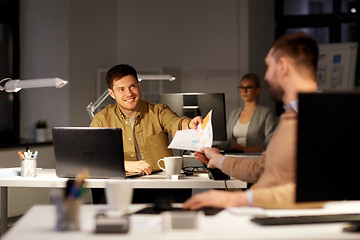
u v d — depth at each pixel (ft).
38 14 19.94
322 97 5.37
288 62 5.92
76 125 20.04
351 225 5.47
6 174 10.00
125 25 22.85
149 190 10.19
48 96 19.86
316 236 5.12
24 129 20.10
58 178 9.78
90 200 19.70
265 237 5.07
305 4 24.12
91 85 20.97
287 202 5.87
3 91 19.25
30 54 20.01
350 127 5.43
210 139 8.70
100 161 9.32
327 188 5.48
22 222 5.65
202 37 22.18
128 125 10.63
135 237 5.01
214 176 9.37
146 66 22.71
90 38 20.97
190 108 12.42
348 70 21.43
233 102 21.89
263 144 15.61
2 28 19.15
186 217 5.29
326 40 24.06
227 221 5.72
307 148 5.40
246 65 21.74
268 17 23.53
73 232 5.21
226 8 21.90
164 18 22.53
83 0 20.52
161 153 10.69
